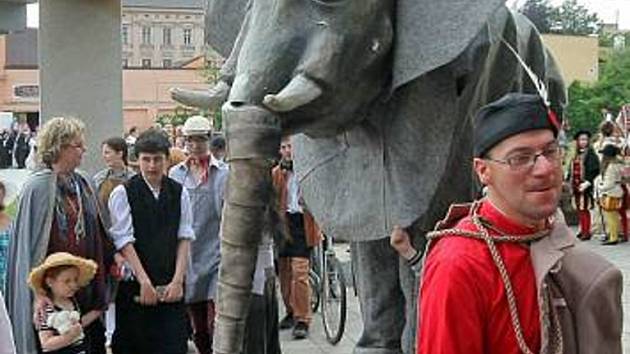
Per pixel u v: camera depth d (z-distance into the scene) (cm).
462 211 257
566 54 3569
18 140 3841
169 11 8131
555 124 244
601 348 246
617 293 248
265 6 344
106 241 644
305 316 904
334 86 342
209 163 757
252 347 621
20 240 593
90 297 619
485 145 246
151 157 661
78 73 1183
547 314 241
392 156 377
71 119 621
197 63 5356
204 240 753
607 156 1584
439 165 371
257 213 334
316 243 888
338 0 340
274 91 336
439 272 244
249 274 336
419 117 369
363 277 426
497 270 242
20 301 590
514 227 245
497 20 392
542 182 241
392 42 356
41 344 573
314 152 402
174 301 666
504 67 402
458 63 366
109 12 1190
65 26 1180
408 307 409
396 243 382
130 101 5397
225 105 338
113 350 671
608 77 3566
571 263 248
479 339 241
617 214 1574
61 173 607
